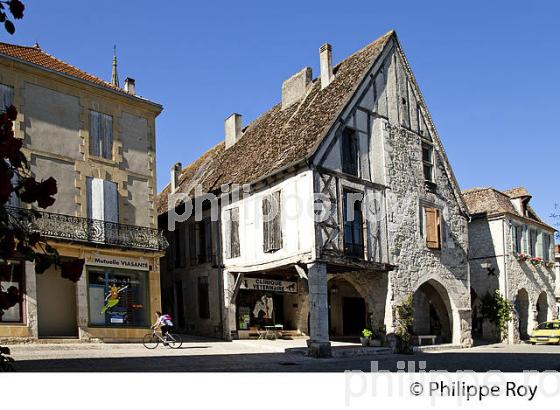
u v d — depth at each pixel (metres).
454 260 22.47
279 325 21.52
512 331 26.34
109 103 18.09
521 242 28.62
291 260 17.36
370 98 19.75
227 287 20.31
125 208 18.06
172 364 12.63
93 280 16.78
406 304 19.27
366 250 18.42
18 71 16.02
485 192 28.64
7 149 3.22
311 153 17.02
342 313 23.92
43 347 14.77
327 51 21.03
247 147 22.67
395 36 21.28
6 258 3.66
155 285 18.25
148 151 19.03
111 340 16.81
